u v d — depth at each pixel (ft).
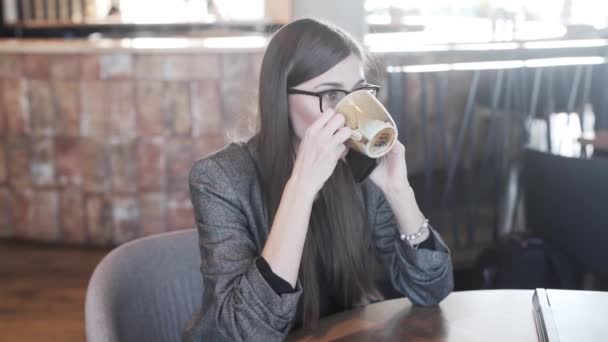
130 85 12.87
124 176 13.23
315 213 4.30
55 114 13.32
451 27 20.27
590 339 3.30
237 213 4.10
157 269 4.28
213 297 3.74
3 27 20.44
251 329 3.56
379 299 4.63
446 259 4.19
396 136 3.66
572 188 7.64
